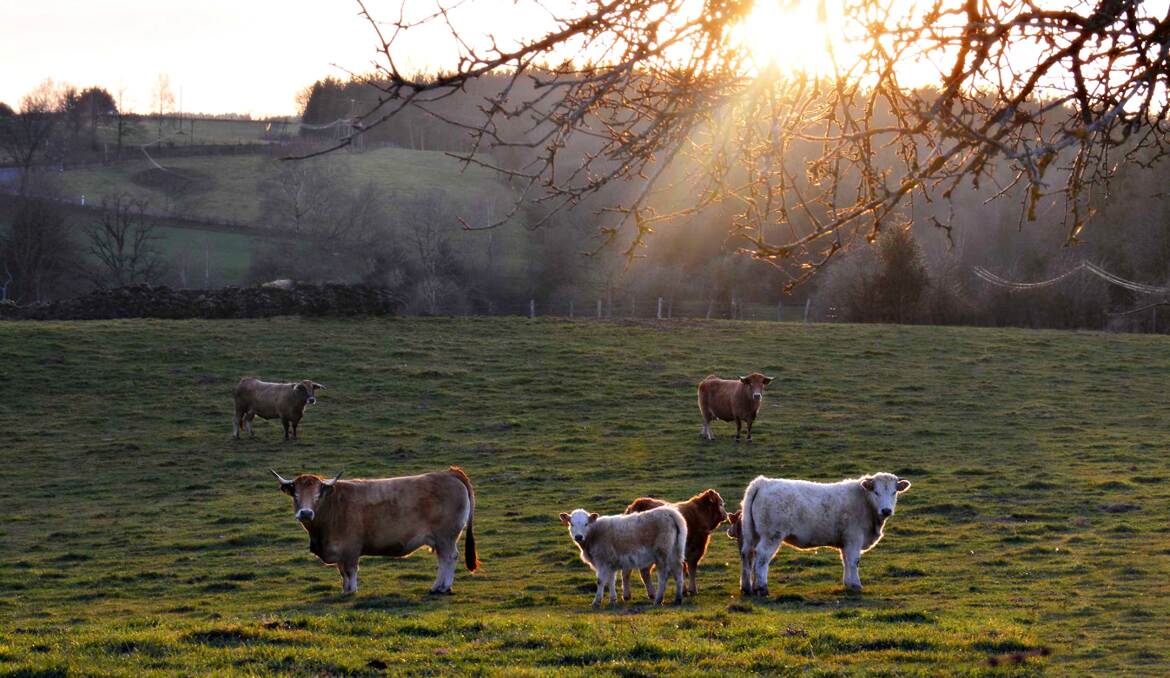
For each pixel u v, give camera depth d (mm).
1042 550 18469
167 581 17688
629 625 12680
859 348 46719
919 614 13469
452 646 11461
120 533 22078
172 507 24719
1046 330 52156
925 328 51969
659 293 59531
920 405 36875
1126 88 4328
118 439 32375
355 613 13672
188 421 34781
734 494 24672
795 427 33625
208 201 89312
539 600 15430
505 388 39281
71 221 82688
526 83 4535
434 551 16531
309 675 10070
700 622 12906
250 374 40500
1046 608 14180
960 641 11719
